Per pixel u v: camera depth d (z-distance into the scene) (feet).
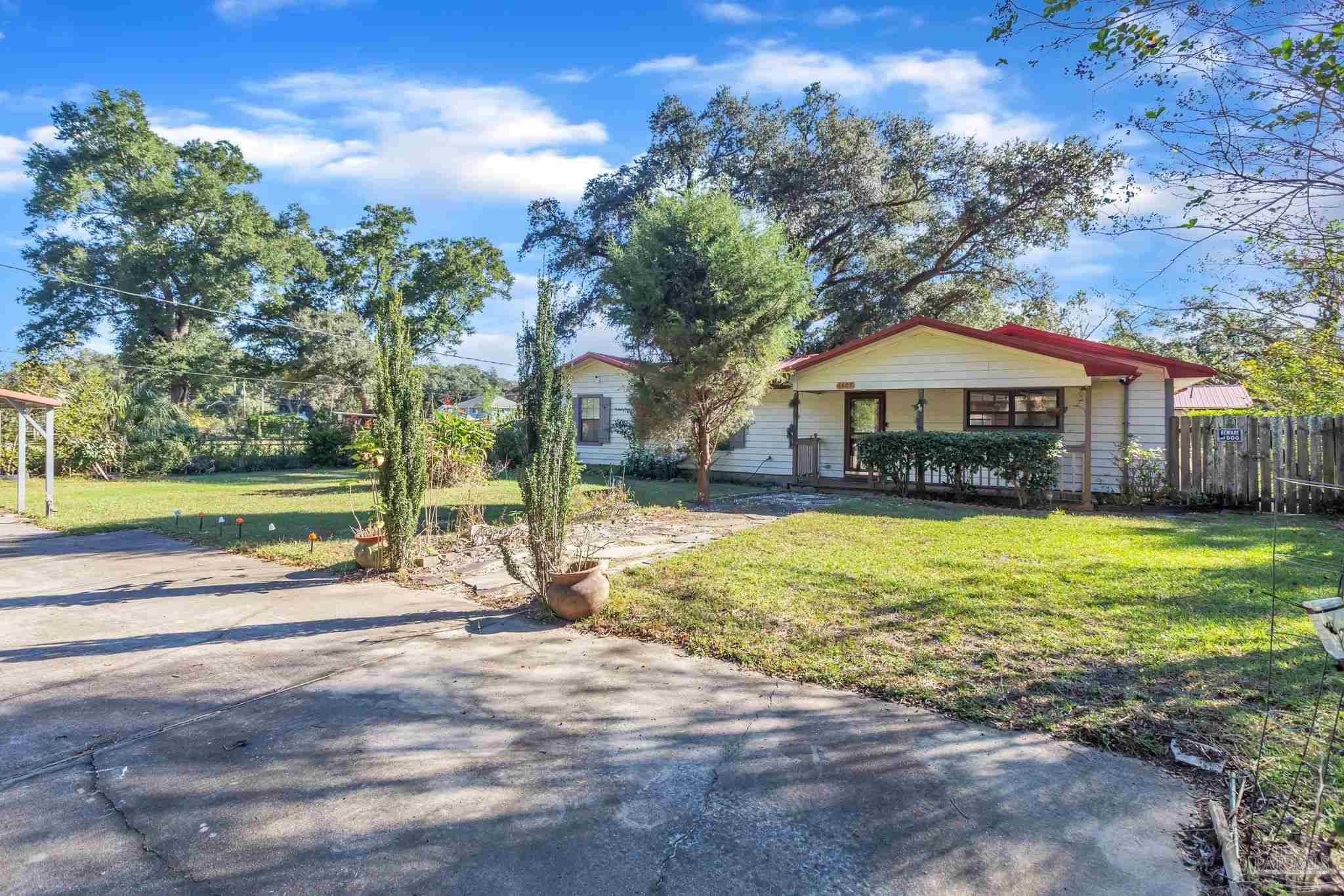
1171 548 24.88
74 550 27.84
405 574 22.84
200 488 53.83
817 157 84.94
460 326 120.37
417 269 115.65
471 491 43.70
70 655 15.30
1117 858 7.68
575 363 67.92
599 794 9.34
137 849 8.16
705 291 38.27
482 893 7.34
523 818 8.79
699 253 38.17
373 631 16.97
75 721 11.84
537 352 18.97
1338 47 9.07
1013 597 18.28
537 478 18.65
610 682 13.43
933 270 92.12
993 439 40.63
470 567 24.11
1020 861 7.66
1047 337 49.44
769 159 86.12
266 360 112.88
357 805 9.14
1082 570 21.27
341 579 22.62
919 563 22.77
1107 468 43.91
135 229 110.93
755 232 39.60
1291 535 27.61
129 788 9.58
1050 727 10.94
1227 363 41.04
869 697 12.44
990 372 44.60
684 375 38.22
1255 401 44.73
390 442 22.98
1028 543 26.37
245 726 11.62
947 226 88.99
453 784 9.67
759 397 41.81
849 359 50.62
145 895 7.33
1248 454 36.70
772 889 7.31
